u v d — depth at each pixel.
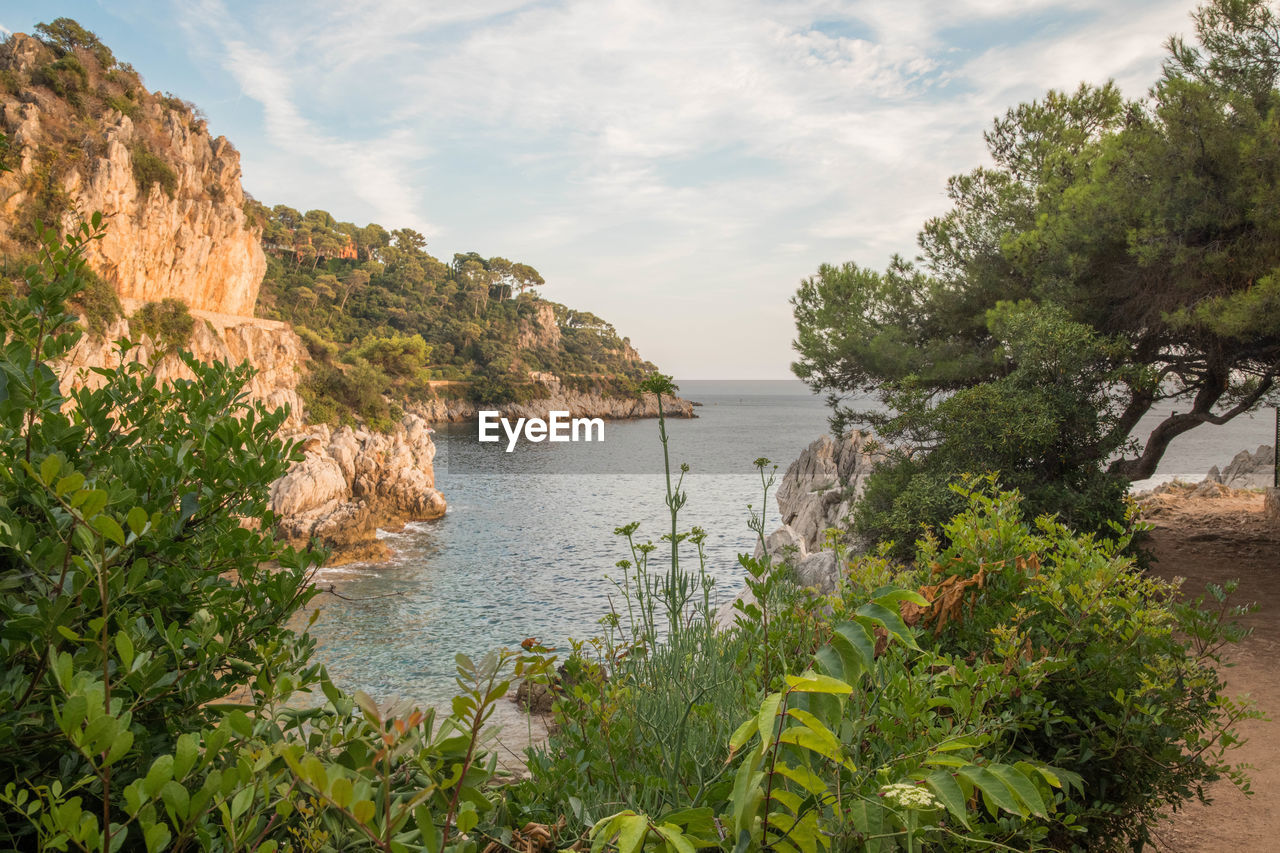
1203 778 3.44
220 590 2.00
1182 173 11.58
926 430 13.58
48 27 61.94
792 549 3.42
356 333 153.62
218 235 69.12
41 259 2.29
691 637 3.53
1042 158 16.42
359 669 21.03
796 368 18.09
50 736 1.51
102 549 1.45
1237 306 10.87
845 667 1.57
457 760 1.48
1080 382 12.57
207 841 1.19
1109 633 3.26
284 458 2.32
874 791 1.72
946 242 16.72
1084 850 3.25
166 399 2.49
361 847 1.47
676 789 2.18
